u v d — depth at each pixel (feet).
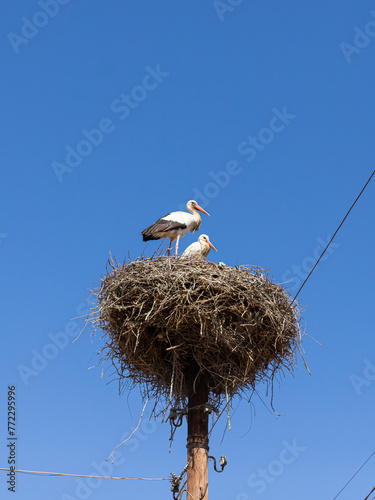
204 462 34.01
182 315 34.09
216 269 35.99
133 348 36.24
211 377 36.70
